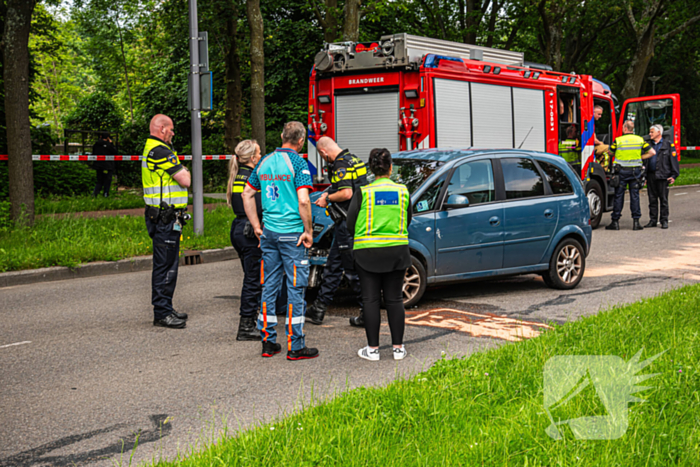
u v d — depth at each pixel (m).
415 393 3.98
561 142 12.98
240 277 9.05
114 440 3.77
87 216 13.55
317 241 6.80
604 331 5.27
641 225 13.79
